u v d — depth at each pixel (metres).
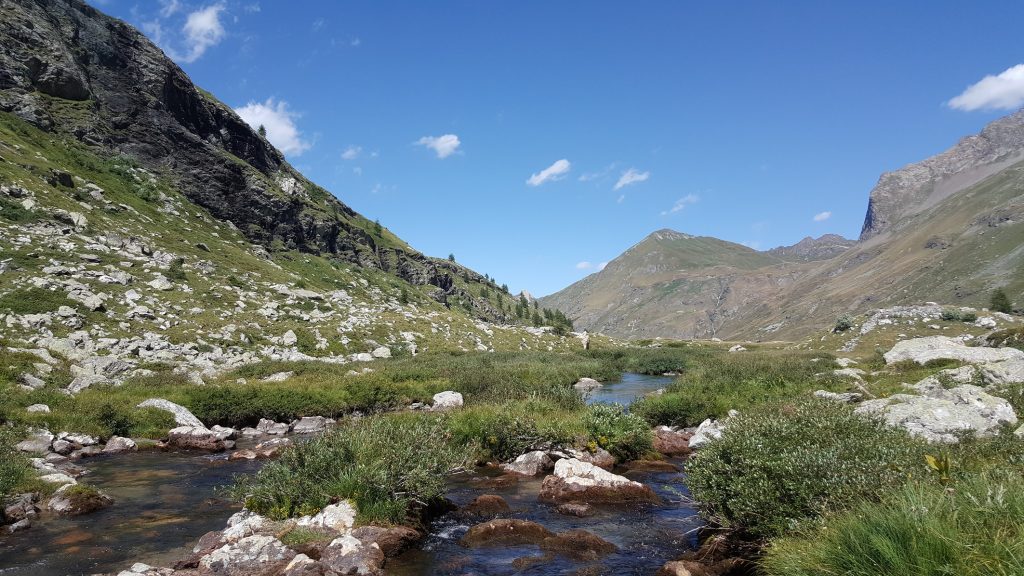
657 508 11.84
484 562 8.96
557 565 8.82
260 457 17.02
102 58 87.38
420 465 11.03
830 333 67.00
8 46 74.06
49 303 34.28
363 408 25.86
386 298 100.69
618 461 16.08
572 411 19.91
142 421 19.86
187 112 101.19
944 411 13.16
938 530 4.79
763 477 8.29
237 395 23.62
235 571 8.06
